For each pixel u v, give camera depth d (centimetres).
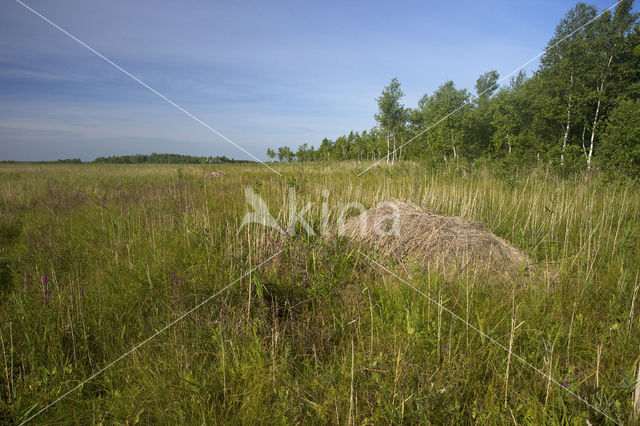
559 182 1028
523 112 1761
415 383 226
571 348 261
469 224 507
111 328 296
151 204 816
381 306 324
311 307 336
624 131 1149
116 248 485
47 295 323
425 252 433
